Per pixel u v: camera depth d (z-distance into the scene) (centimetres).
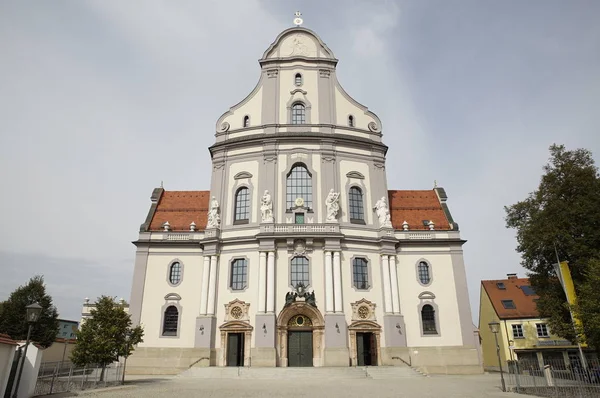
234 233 4594
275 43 5300
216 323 4312
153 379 3597
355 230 4628
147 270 4625
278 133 4828
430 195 5394
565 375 2561
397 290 4494
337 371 3662
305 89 5131
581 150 3381
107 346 3103
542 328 5422
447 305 4550
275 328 4156
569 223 3203
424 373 4022
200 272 4606
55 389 2662
